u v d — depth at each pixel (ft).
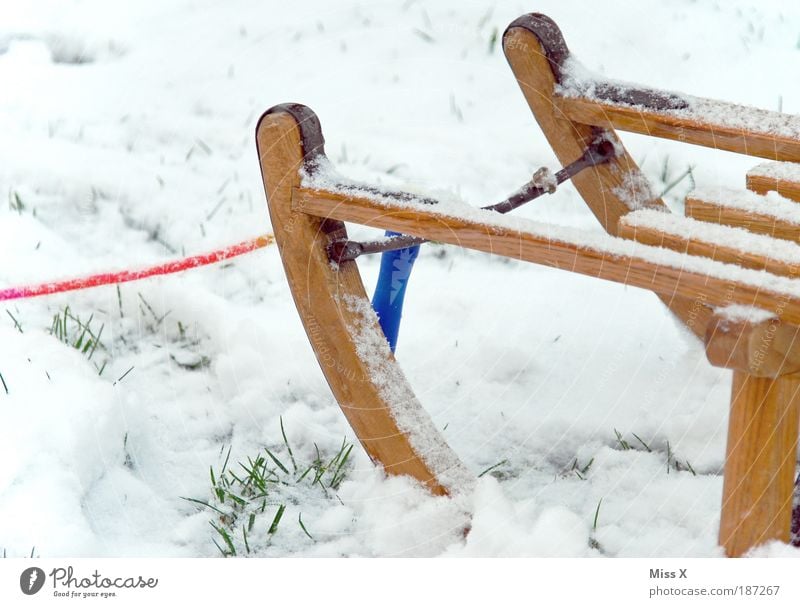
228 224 9.42
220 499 6.40
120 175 9.96
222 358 7.61
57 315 7.84
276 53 11.99
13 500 5.90
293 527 6.25
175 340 8.03
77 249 9.04
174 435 7.08
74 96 11.29
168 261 8.88
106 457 6.51
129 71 11.75
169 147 10.48
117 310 8.26
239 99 11.25
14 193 9.61
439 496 6.05
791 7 12.33
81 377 6.93
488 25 12.30
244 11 12.86
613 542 5.97
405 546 5.93
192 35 12.37
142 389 7.48
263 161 5.76
